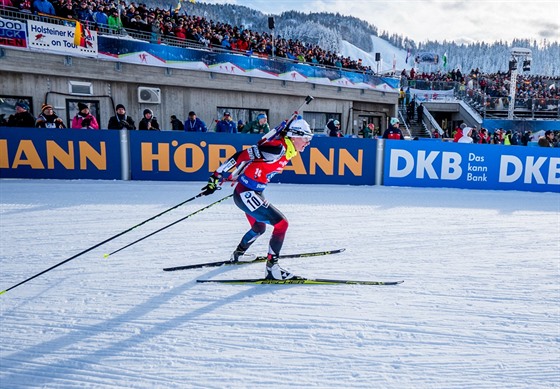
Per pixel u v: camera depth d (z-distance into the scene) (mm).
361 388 1884
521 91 25656
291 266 3488
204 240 4184
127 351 2162
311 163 8164
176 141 7789
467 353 2180
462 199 7098
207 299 2814
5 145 7348
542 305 2781
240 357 2117
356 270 3416
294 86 17391
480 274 3363
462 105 22938
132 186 7188
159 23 13984
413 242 4277
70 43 11211
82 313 2566
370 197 6961
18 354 2119
